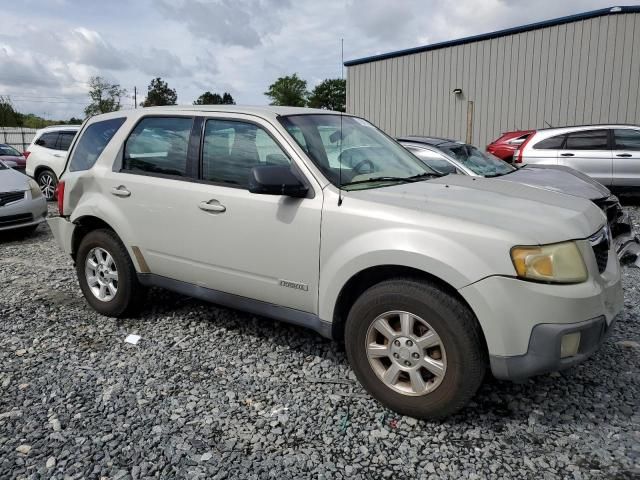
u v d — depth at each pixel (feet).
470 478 8.46
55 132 43.14
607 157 33.27
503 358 8.94
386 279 10.22
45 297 17.66
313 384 11.46
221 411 10.44
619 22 50.88
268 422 10.06
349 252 10.17
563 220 9.68
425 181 12.20
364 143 13.25
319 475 8.55
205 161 12.86
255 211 11.62
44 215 28.71
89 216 15.23
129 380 11.75
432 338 9.52
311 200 10.88
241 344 13.53
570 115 54.39
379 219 9.94
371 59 65.36
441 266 9.14
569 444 9.27
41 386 11.54
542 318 8.77
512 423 9.92
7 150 55.98
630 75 51.42
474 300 8.93
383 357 10.32
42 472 8.66
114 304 15.06
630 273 19.03
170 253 13.44
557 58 53.98
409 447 9.26
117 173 14.57
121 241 14.79
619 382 11.28
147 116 14.38
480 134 59.36
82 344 13.75
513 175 23.75
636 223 29.17
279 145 11.69
